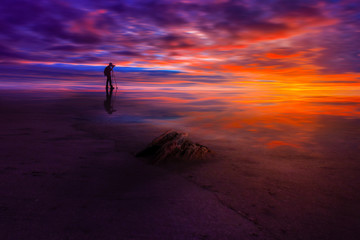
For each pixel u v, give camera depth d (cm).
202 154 407
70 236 203
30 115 769
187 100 1216
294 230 222
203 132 591
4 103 1005
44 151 426
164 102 1140
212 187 304
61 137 523
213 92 1600
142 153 411
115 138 524
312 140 522
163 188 299
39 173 332
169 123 690
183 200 271
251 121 723
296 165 380
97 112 855
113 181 316
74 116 773
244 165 379
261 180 325
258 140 521
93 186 299
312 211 253
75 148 448
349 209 257
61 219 228
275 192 292
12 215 232
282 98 1304
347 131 600
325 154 432
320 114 839
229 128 634
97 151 435
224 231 217
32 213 236
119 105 1034
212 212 247
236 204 264
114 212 242
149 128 625
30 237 201
